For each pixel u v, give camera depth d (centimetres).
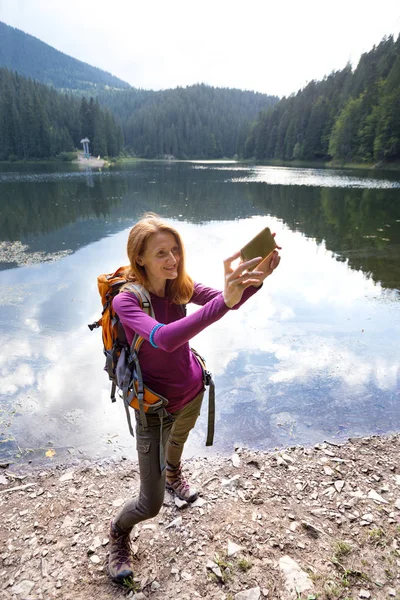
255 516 211
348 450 268
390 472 245
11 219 1265
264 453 267
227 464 257
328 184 2625
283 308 529
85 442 281
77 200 1723
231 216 1302
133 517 168
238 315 505
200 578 176
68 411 315
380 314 504
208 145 14062
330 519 208
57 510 220
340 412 311
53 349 413
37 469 256
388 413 309
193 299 172
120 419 306
